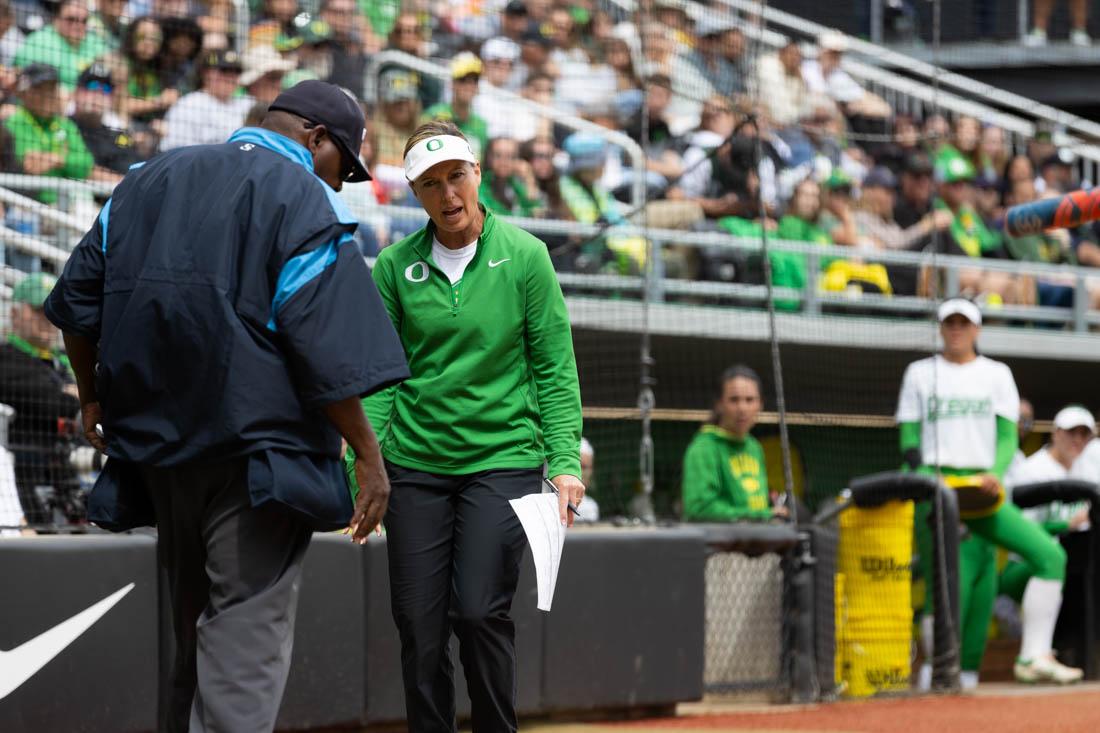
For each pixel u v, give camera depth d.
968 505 27.22
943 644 25.62
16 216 24.42
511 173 33.19
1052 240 46.22
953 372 28.02
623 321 33.19
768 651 23.92
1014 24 55.25
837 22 51.94
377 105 31.00
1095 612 29.42
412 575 13.60
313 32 30.58
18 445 18.86
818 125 41.44
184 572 11.29
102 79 25.25
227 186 10.70
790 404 37.91
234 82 27.27
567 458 13.61
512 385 13.79
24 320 20.88
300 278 10.47
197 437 10.49
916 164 43.16
